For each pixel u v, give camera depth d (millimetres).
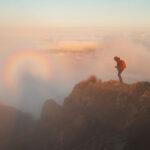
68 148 23141
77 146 20625
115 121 22766
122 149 16000
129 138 17062
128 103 23078
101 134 20703
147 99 21812
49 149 25391
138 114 20734
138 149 15500
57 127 27562
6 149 29062
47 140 27016
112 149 16562
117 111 23406
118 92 24844
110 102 24656
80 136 23594
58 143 24844
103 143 17578
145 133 16953
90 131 23719
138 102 22219
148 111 20047
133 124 19422
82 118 25359
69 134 24453
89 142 19406
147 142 15844
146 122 18516
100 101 25734
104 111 24562
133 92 23734
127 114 22328
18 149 28781
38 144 27891
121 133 18984
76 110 27766
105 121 23766
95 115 25188
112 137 18312
